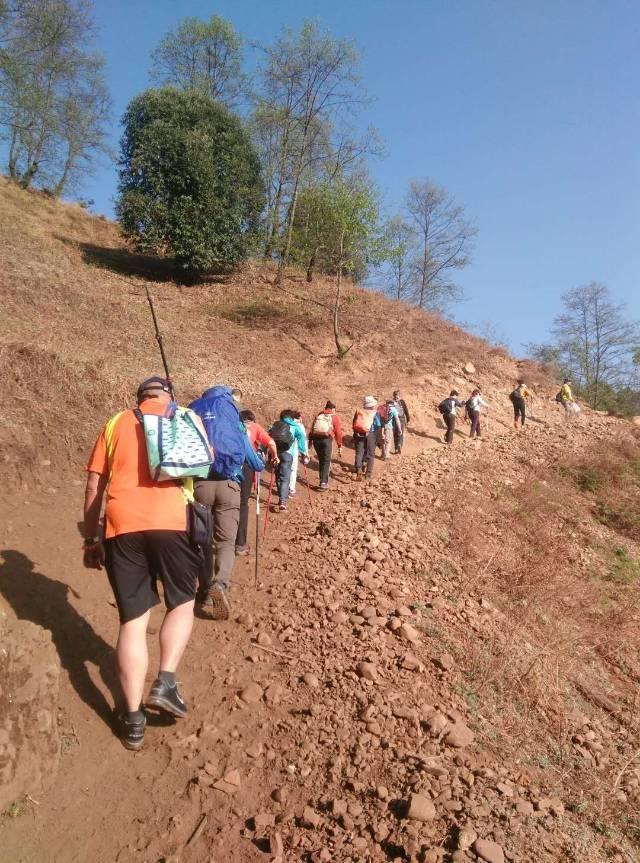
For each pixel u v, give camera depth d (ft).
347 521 25.44
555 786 12.89
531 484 43.88
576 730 16.46
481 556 26.78
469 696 14.97
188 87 94.58
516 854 10.01
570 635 23.11
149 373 39.14
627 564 37.70
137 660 11.24
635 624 27.89
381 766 11.60
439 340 72.64
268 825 10.17
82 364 33.09
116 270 75.00
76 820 9.84
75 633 14.24
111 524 11.39
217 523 16.74
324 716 12.75
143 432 11.82
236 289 75.51
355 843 9.81
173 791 10.68
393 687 14.06
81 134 90.99
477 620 19.51
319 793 10.91
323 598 17.81
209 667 14.19
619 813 13.01
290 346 62.59
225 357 54.60
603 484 49.98
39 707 10.28
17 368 28.19
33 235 71.05
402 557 22.49
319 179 68.74
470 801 10.90
